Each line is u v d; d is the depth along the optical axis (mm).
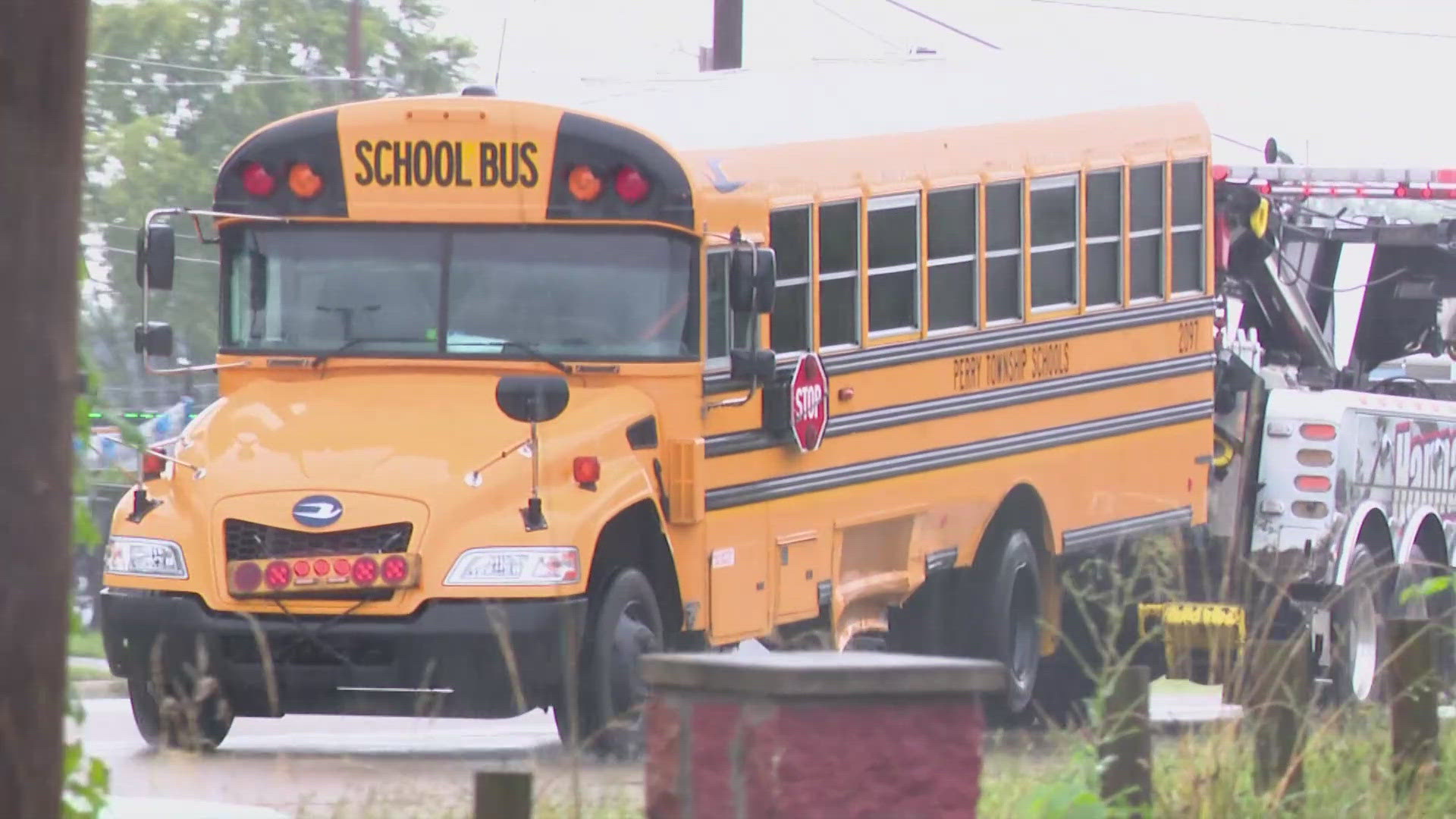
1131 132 62625
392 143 48625
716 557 48906
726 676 19391
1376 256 77500
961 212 56531
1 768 18266
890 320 54219
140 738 53219
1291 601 63625
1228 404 67188
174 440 47688
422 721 61562
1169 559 63062
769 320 50469
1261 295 72562
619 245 48250
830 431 52188
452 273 48469
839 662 19578
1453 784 32750
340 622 44812
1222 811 30188
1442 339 78062
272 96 193125
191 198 180750
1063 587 61406
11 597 18172
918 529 55188
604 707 46156
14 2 17859
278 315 49062
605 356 47969
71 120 18219
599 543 47062
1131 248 62469
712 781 19500
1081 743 31625
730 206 49062
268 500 45344
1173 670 62938
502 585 44594
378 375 48406
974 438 56750
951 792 19500
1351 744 33625
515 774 19828
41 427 18188
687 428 48188
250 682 45281
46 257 18109
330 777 43875
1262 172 74312
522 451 45875
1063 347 59875
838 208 52625
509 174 48281
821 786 19141
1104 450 61375
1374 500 67812
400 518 44844
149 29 192125
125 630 45906
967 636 58500
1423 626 32906
